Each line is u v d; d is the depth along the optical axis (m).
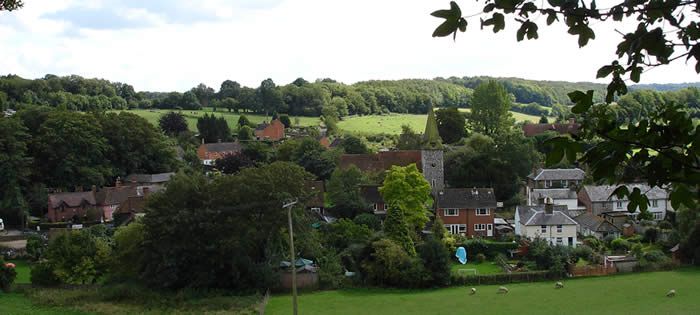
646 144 6.75
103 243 66.62
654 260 68.50
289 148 129.00
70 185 113.12
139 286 61.75
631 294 56.28
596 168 6.86
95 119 120.12
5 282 60.12
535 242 72.94
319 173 113.06
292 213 63.88
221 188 64.44
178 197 63.69
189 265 62.28
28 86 191.62
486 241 77.62
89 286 62.78
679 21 6.62
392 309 54.91
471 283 64.25
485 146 108.56
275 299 60.22
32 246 79.44
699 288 57.22
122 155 122.88
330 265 66.19
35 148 111.62
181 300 58.47
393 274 63.38
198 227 61.84
